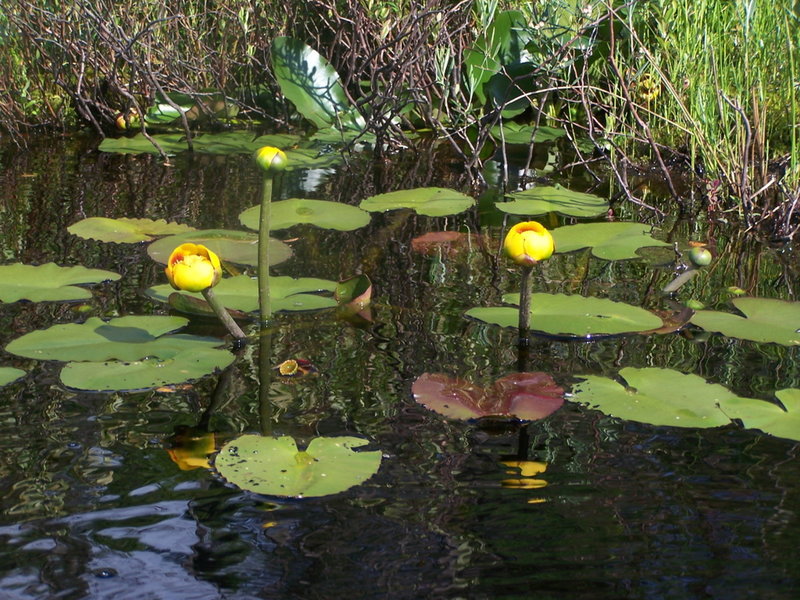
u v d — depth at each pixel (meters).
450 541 1.37
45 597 1.25
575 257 2.88
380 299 2.46
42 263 2.68
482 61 4.43
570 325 2.23
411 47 4.30
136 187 3.59
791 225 3.24
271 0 5.03
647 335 2.22
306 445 1.65
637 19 4.27
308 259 2.81
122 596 1.25
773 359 2.07
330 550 1.35
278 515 1.44
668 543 1.37
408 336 2.19
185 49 5.01
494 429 1.73
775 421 1.74
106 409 1.79
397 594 1.25
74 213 3.21
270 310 2.28
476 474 1.57
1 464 1.57
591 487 1.52
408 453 1.63
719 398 1.83
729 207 3.50
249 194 3.54
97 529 1.40
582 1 4.14
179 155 4.16
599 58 4.45
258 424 1.74
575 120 4.64
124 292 2.46
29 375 1.92
